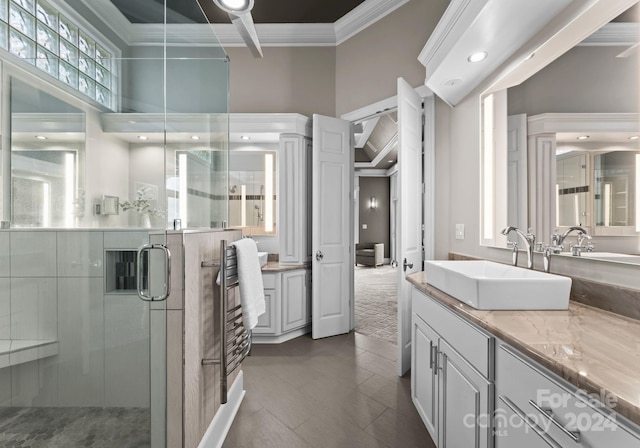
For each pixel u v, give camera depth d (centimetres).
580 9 130
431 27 253
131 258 133
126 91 193
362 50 315
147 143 186
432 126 257
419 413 179
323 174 314
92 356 132
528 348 84
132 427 131
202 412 148
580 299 130
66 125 167
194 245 143
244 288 169
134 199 178
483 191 205
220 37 341
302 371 240
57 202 158
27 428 128
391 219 878
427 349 165
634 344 86
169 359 131
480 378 111
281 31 336
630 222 113
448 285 144
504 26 149
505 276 163
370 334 323
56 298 132
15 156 147
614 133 122
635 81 114
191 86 178
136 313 132
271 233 346
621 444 61
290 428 172
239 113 337
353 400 200
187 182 171
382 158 761
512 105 179
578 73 137
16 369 129
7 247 132
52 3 168
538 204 161
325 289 315
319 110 342
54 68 165
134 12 198
